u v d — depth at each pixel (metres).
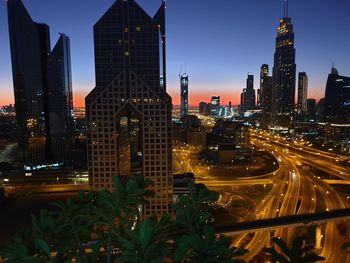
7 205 168.38
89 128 146.25
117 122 149.00
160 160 143.62
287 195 190.12
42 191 191.00
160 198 143.50
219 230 83.69
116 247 18.92
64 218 18.73
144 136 144.00
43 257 16.52
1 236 130.62
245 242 123.25
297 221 87.25
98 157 147.12
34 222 17.98
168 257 15.77
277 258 15.76
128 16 161.75
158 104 143.00
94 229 20.23
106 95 145.00
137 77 142.25
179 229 18.48
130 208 19.09
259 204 174.50
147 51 162.62
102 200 17.30
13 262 15.78
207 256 14.41
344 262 103.88
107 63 163.50
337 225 131.88
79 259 18.02
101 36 162.50
